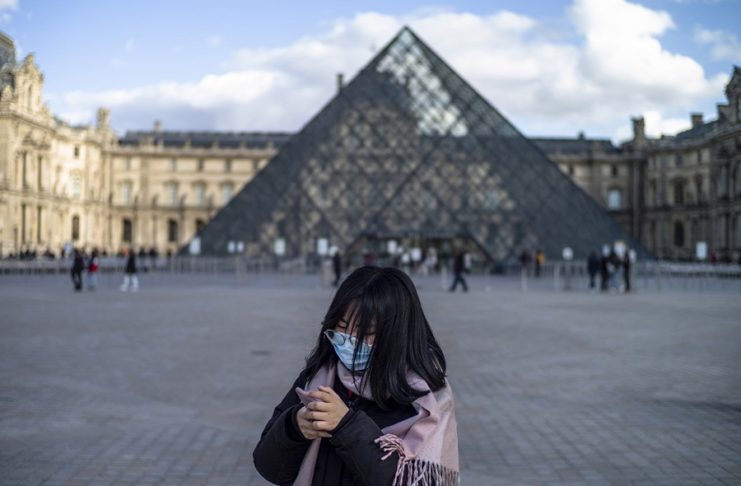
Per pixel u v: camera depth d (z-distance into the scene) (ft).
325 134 211.20
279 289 143.13
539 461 30.09
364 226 199.00
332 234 199.00
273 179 208.64
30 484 26.37
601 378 48.60
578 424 36.27
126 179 483.10
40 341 64.28
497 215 198.59
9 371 49.16
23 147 346.33
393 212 199.72
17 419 35.96
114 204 479.00
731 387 45.55
